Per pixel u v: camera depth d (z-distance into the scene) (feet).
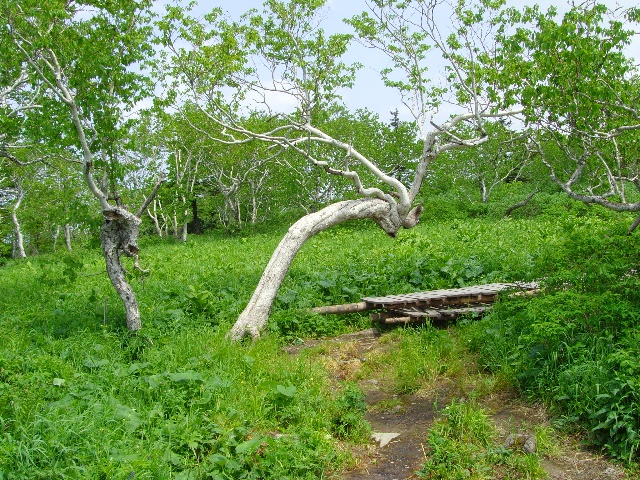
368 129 103.50
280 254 29.07
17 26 24.35
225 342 23.98
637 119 21.54
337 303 32.99
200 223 140.56
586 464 15.16
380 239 58.54
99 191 24.94
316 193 94.68
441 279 34.35
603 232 22.95
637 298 19.76
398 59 37.60
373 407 20.30
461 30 32.37
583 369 17.26
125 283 25.62
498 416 18.22
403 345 24.94
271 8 36.86
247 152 91.81
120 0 25.63
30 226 107.14
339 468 16.06
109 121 25.71
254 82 36.04
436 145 35.14
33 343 23.86
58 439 14.37
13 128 32.22
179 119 78.33
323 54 37.35
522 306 23.35
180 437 15.72
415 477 15.44
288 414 17.92
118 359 22.20
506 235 52.90
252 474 14.80
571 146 25.63
